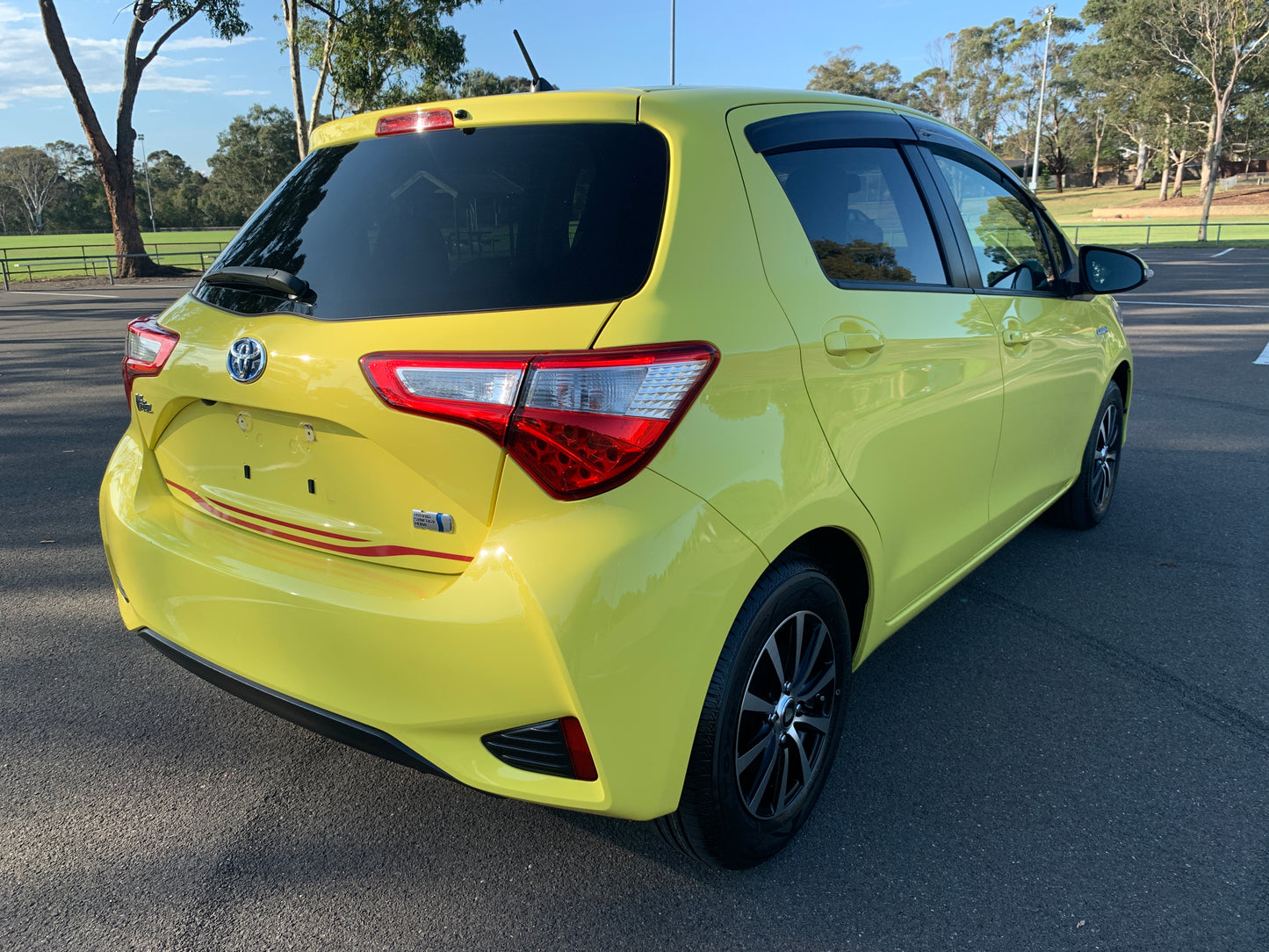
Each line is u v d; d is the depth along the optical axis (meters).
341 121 2.39
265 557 2.03
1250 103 63.22
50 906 2.06
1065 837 2.29
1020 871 2.17
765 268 2.04
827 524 2.09
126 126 27.17
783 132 2.27
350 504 1.89
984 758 2.63
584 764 1.74
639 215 1.90
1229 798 2.44
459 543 1.76
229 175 103.50
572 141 2.03
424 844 2.28
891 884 2.13
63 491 5.16
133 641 3.36
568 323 1.73
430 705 1.76
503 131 2.10
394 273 1.93
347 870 2.19
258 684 2.01
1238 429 6.48
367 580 1.86
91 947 1.94
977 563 3.16
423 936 1.98
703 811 1.94
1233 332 11.21
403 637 1.75
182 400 2.19
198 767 2.60
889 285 2.44
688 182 1.96
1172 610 3.61
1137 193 94.00
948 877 2.15
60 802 2.43
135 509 2.34
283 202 2.32
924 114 2.99
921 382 2.48
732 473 1.83
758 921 2.02
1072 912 2.03
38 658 3.22
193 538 2.18
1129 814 2.38
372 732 1.84
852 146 2.50
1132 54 59.50
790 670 2.14
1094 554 4.20
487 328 1.74
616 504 1.68
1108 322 4.16
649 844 2.29
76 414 7.25
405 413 1.73
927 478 2.59
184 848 2.26
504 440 1.66
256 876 2.16
